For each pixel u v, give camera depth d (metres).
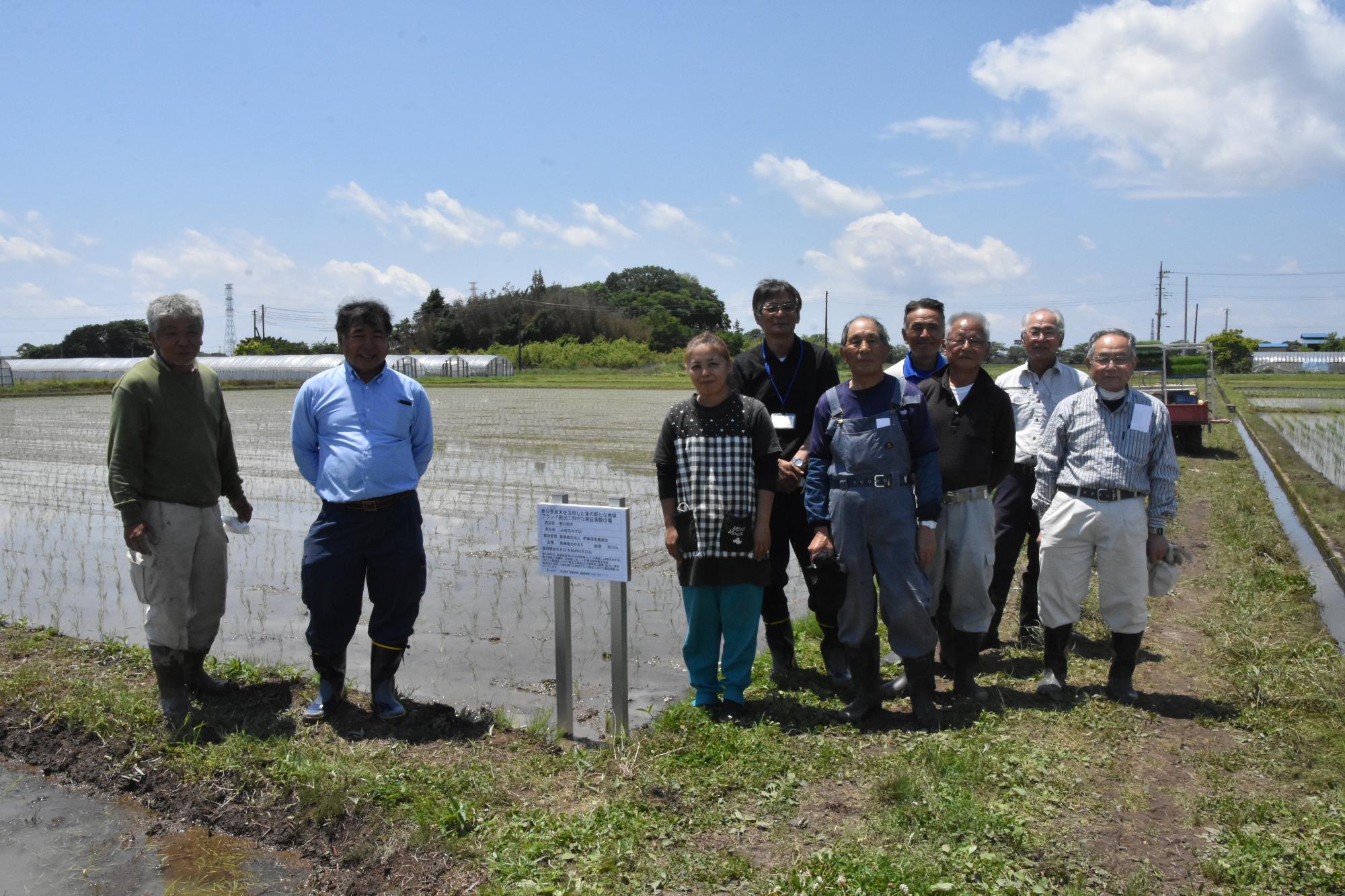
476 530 10.60
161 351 4.71
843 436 4.66
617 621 4.46
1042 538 5.15
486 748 4.46
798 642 6.26
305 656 6.10
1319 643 5.79
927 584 4.67
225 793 4.16
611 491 13.26
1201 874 3.32
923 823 3.63
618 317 89.75
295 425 4.98
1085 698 5.03
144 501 4.72
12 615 6.93
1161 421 4.85
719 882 3.29
